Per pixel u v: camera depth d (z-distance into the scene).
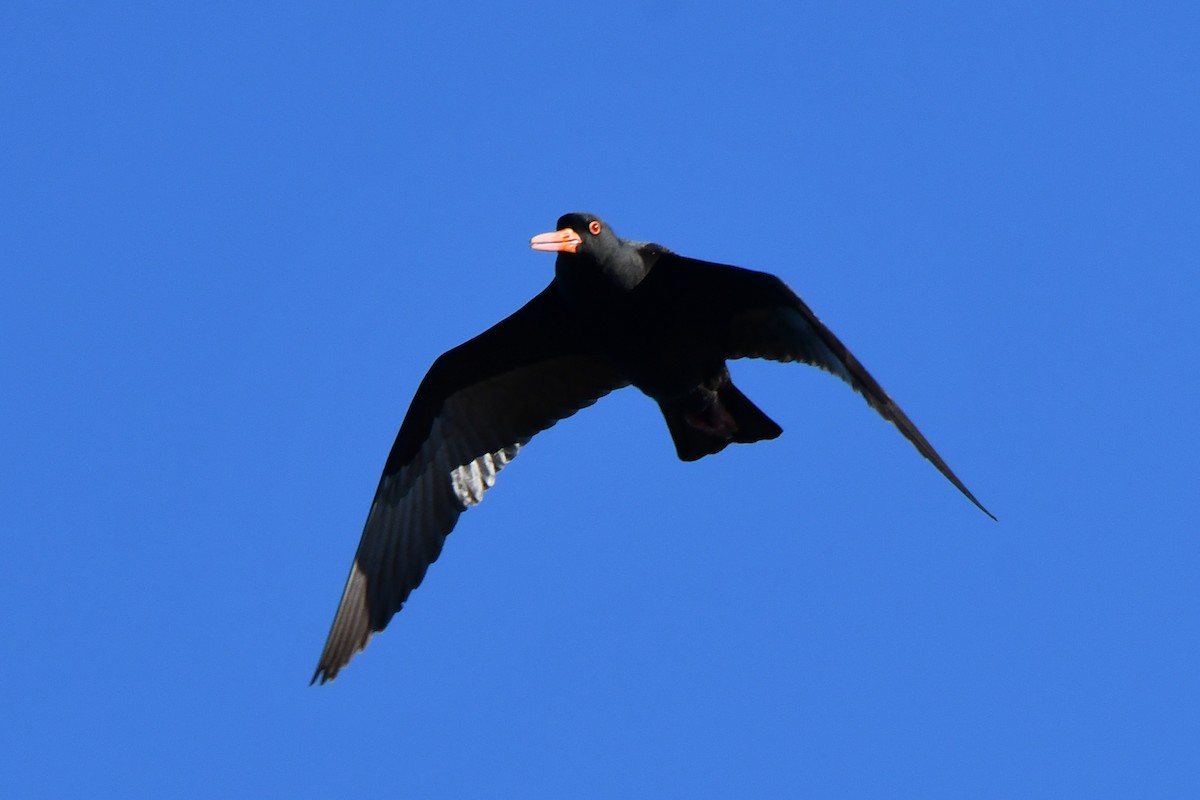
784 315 14.34
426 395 16.16
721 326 14.81
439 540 15.99
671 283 14.56
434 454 16.25
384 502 16.05
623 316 14.91
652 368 15.23
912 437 12.95
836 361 13.97
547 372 15.98
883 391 13.25
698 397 15.28
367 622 15.58
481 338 15.73
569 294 14.92
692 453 15.54
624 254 14.52
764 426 15.24
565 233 14.41
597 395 16.05
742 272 14.15
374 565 15.81
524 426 16.22
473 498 16.12
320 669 15.16
